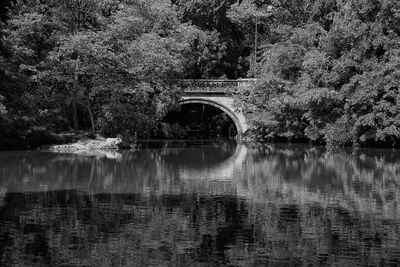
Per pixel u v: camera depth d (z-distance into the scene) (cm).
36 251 1529
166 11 5869
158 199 2256
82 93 4591
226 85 6184
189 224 1830
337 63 4828
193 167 3391
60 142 4562
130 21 4706
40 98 4438
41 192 2380
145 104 5019
